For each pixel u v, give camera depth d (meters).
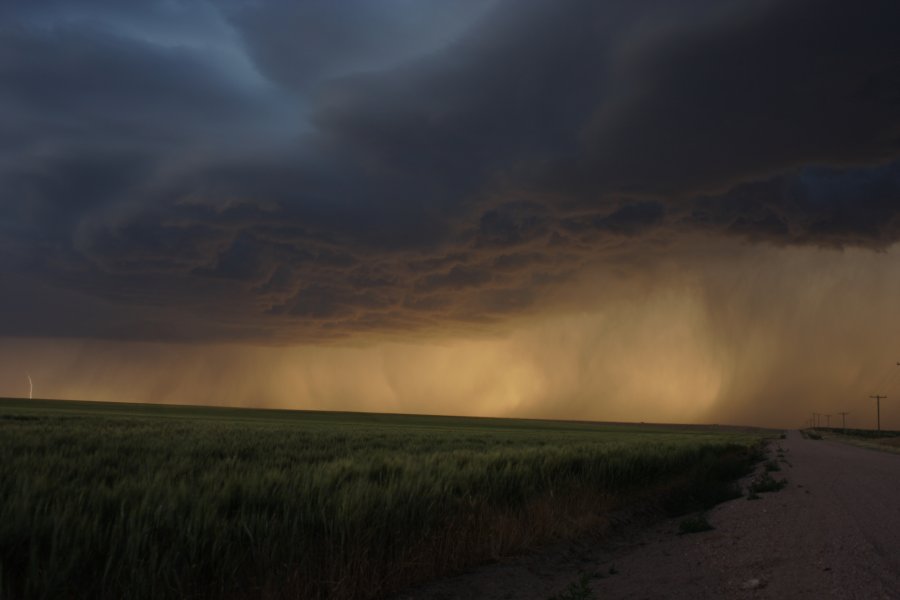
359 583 6.10
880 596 5.80
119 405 118.38
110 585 4.82
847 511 11.52
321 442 20.64
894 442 71.94
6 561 4.86
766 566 7.21
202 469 10.09
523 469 11.31
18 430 19.39
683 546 8.88
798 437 87.75
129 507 6.31
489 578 7.09
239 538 5.91
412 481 8.64
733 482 18.58
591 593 6.44
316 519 6.72
